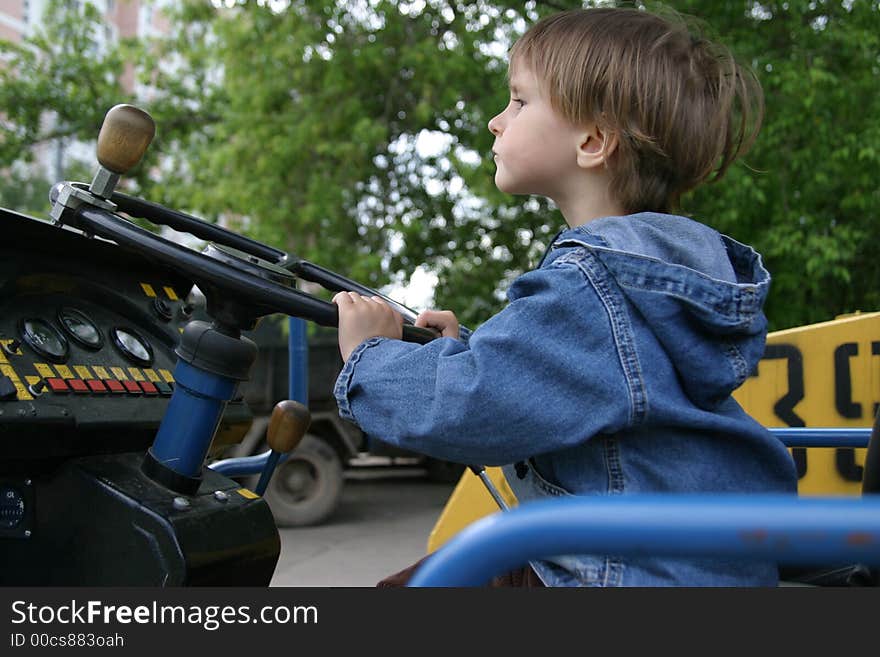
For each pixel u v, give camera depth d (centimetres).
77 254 114
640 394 85
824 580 119
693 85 101
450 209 749
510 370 85
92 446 102
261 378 600
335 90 663
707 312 87
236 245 123
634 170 100
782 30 610
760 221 609
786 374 252
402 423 88
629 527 47
